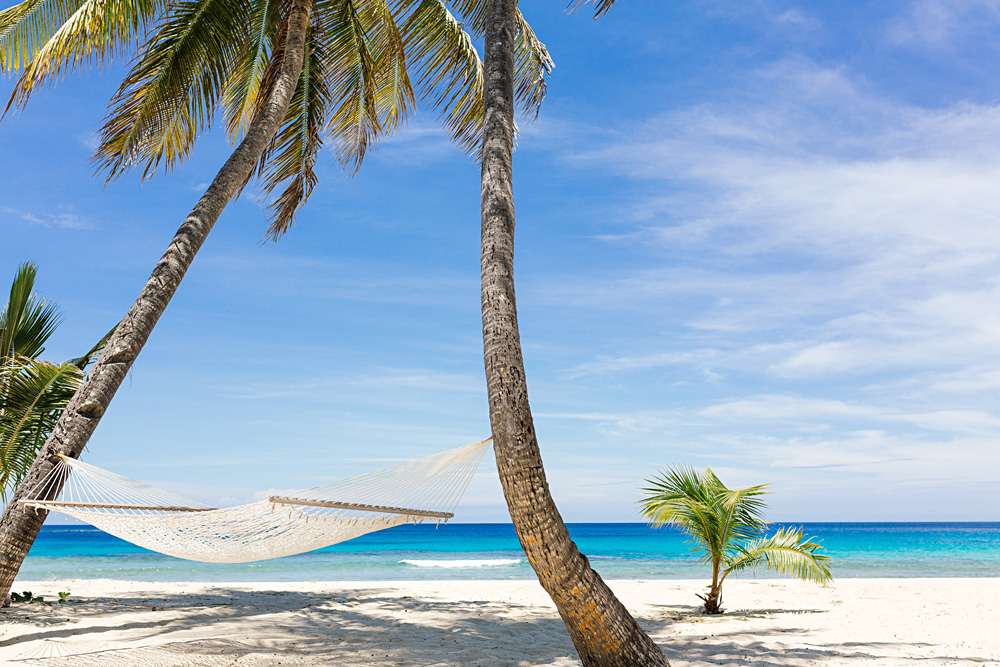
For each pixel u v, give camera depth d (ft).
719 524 27.22
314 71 29.78
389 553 104.27
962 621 25.22
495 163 15.93
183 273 21.17
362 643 18.95
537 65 28.30
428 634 21.02
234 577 61.31
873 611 28.48
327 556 96.32
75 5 24.73
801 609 29.17
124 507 15.88
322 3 29.68
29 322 25.71
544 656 18.02
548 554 12.79
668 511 27.96
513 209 15.67
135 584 35.73
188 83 25.88
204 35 25.61
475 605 28.89
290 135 29.32
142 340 20.07
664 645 19.76
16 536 18.37
